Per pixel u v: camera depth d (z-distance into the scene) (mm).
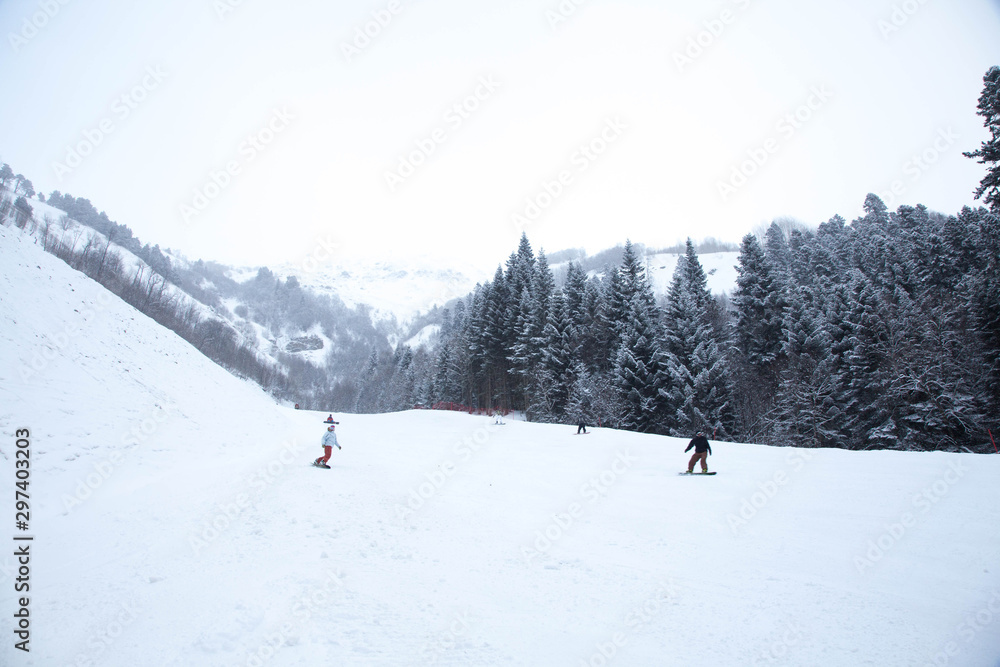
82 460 11664
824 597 6406
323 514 10461
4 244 17812
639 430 42594
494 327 60875
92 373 15422
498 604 6273
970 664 4711
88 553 7625
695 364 41875
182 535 8680
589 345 52469
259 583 6555
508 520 10719
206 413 20047
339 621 5539
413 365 95500
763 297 44156
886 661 4820
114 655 4625
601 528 10000
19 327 14109
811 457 17438
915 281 40312
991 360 28922
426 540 9062
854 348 34156
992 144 25047
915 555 7777
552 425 37125
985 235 29984
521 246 71188
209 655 4695
